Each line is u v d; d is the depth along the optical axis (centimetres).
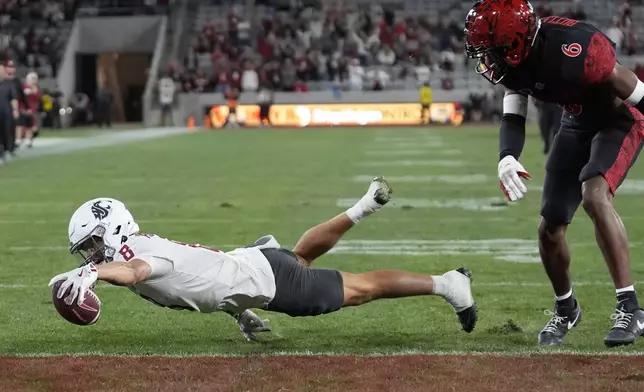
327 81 10138
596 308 1628
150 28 10494
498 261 2114
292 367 1231
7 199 3453
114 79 11325
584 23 1290
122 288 1823
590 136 1357
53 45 10375
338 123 9912
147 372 1213
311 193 3562
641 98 1269
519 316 1576
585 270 1988
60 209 3155
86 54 10662
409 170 4538
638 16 10425
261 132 8525
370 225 2720
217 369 1226
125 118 11450
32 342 1416
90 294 1152
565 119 1381
